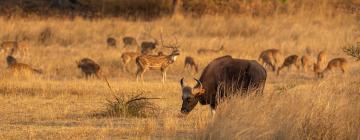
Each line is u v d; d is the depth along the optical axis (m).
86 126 13.48
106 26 38.25
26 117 14.98
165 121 13.26
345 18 40.00
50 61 27.03
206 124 11.74
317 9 42.88
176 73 25.94
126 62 25.80
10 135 12.50
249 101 11.54
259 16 43.12
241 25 38.41
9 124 13.95
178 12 43.31
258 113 11.15
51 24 37.41
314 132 11.09
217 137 11.12
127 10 44.69
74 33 34.88
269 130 11.01
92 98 18.11
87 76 23.75
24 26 36.09
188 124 13.45
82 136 12.34
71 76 24.19
